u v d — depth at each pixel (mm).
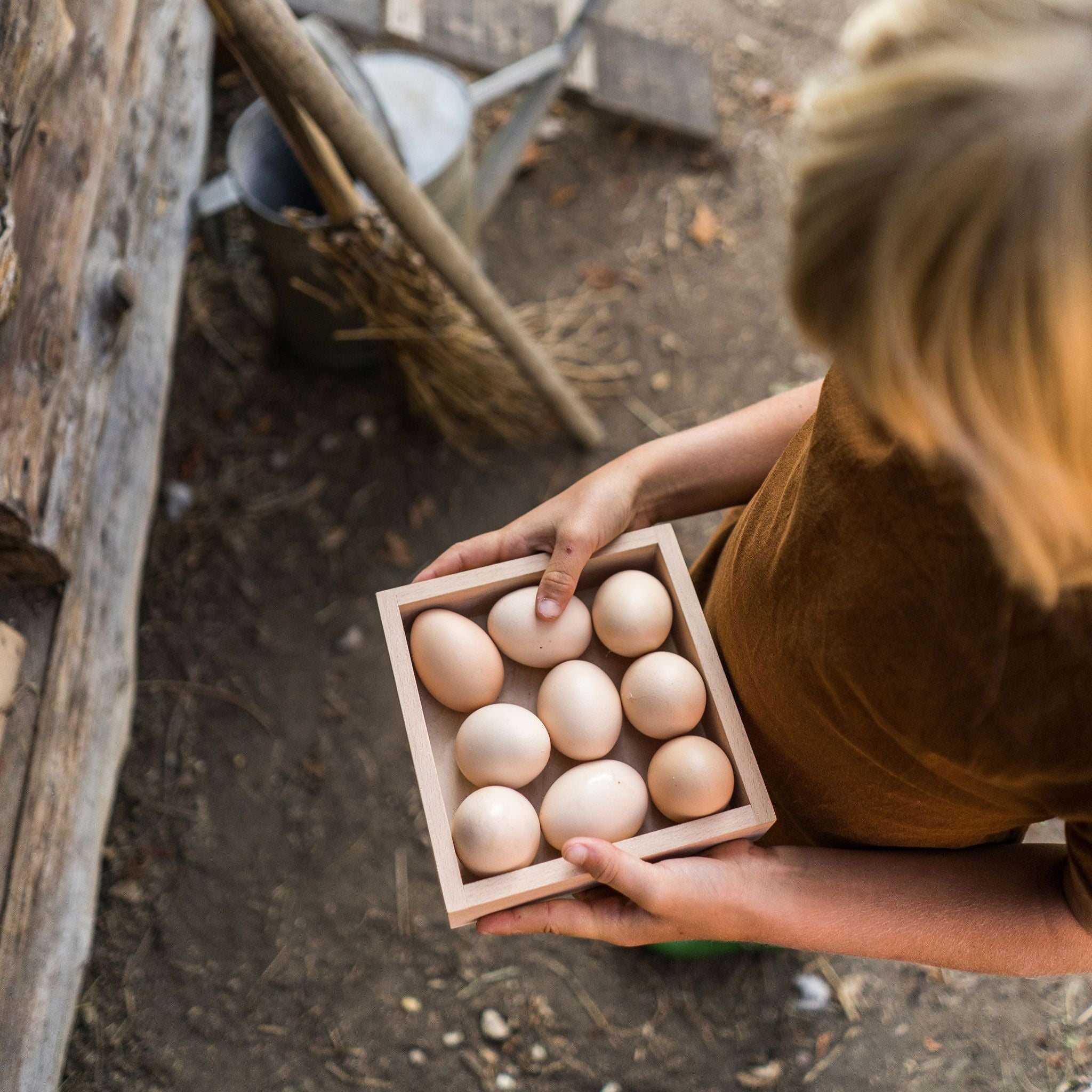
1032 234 363
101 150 1569
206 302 2477
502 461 2355
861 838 938
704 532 2305
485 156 2398
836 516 674
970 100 368
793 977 1843
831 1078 1774
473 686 1001
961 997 1821
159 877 1916
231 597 2188
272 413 2381
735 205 2697
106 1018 1798
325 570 2225
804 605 728
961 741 623
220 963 1854
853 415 667
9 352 1309
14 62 1229
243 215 2463
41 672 1448
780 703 838
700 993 1833
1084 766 568
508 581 1028
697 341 2520
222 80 2760
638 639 1012
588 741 988
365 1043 1798
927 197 377
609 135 2764
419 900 1912
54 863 1426
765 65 2910
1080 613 520
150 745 2033
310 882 1926
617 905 943
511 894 883
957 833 821
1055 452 415
